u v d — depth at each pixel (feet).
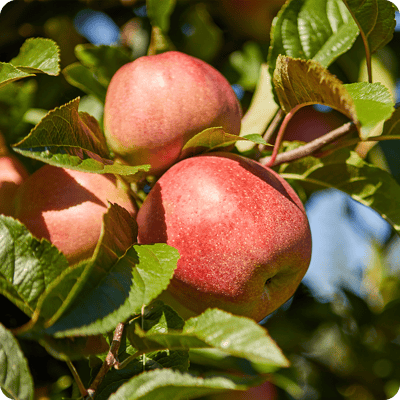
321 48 6.25
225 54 9.38
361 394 10.62
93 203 4.80
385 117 3.57
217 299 4.49
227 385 3.02
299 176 6.31
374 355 10.64
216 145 5.04
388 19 5.39
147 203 4.82
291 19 6.28
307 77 4.24
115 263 3.80
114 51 7.16
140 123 4.93
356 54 8.39
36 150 3.96
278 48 6.21
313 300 10.09
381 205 6.24
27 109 8.13
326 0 6.34
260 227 4.40
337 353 10.82
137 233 4.67
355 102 3.94
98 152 4.73
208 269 4.38
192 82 5.05
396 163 7.88
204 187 4.55
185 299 4.64
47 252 3.72
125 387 3.23
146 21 9.02
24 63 5.11
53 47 5.11
